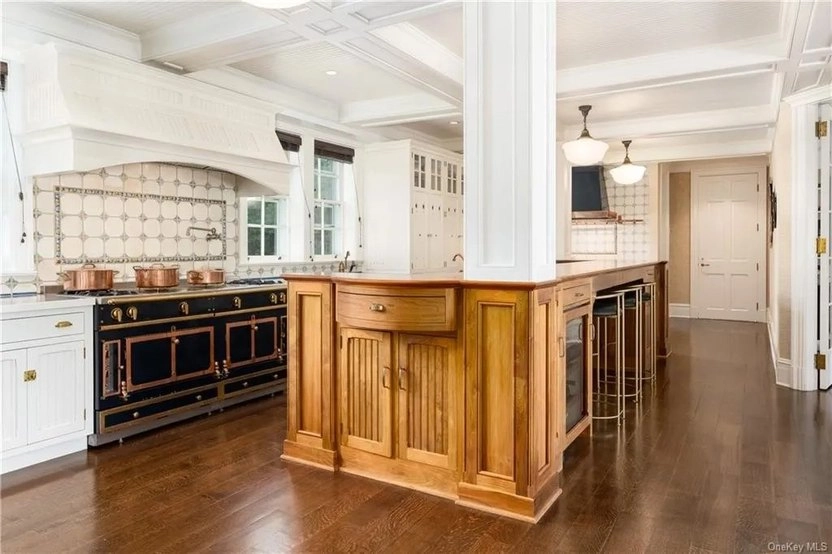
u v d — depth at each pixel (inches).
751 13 137.8
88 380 126.9
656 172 344.2
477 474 98.4
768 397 168.2
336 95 216.8
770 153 280.2
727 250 352.2
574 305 122.0
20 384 114.6
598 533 88.4
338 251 249.1
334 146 239.0
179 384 145.7
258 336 169.9
